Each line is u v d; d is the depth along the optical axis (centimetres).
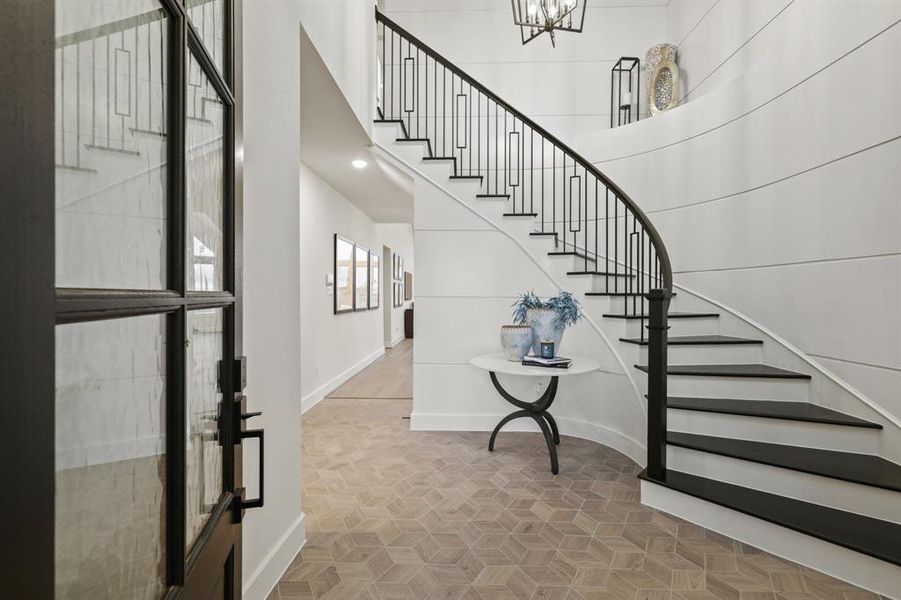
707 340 347
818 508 226
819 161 296
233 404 103
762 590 194
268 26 192
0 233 33
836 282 283
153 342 63
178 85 68
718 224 389
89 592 50
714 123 392
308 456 355
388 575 205
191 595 74
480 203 417
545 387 414
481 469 329
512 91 540
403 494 288
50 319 38
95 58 50
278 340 202
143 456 61
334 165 483
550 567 211
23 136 35
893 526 208
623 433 363
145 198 61
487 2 546
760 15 388
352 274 675
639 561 216
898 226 243
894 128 246
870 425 249
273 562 195
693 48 488
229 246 102
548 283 412
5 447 33
